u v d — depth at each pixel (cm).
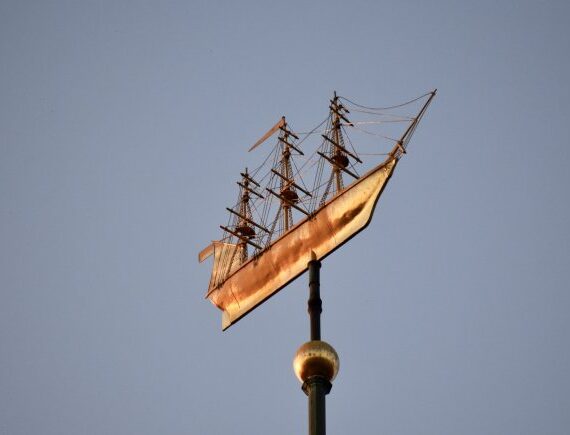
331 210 8612
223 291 9344
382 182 8356
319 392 7106
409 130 8481
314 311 7588
